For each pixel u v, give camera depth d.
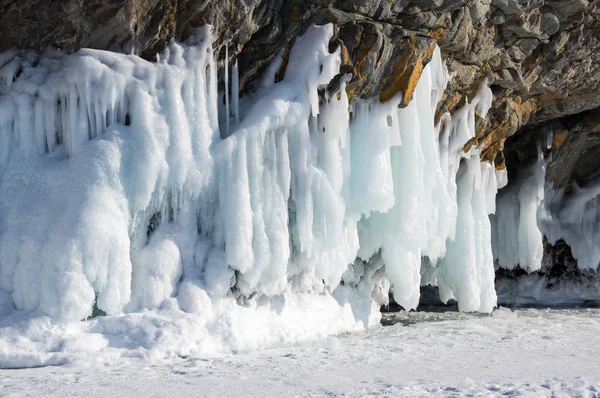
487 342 9.82
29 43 8.38
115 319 7.78
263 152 9.21
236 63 9.26
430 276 13.76
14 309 7.79
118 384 6.28
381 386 6.34
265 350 8.65
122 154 8.23
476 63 11.71
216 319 8.51
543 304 17.61
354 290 11.78
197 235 8.88
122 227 8.04
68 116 8.34
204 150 8.70
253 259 8.89
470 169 13.09
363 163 10.16
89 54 8.25
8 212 8.13
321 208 9.66
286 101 9.22
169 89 8.55
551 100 14.05
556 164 16.16
